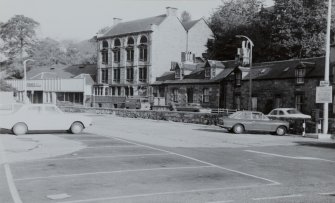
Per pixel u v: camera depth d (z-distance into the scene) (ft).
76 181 34.40
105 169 40.57
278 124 90.94
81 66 281.13
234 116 91.25
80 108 198.59
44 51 341.21
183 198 29.09
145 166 42.91
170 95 194.49
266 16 193.26
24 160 45.80
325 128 83.46
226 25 218.18
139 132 88.28
